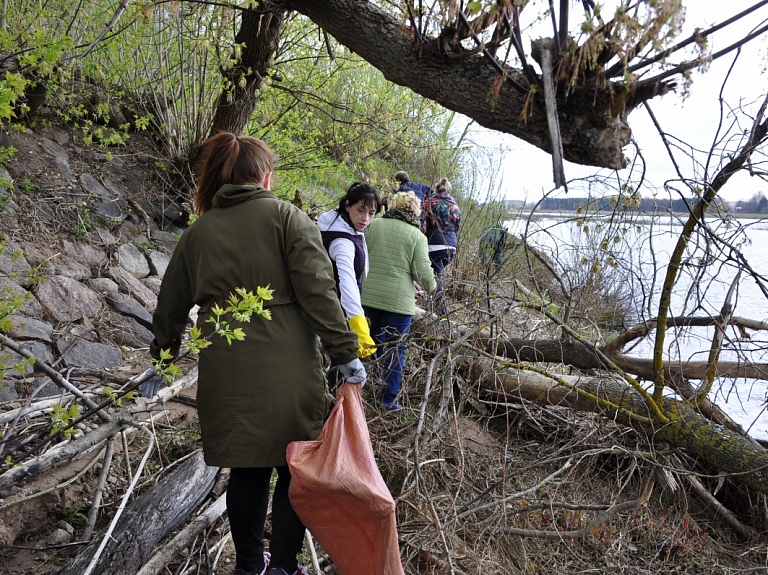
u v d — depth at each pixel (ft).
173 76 21.84
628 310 17.72
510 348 15.07
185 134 22.39
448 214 20.63
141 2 15.03
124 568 8.05
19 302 8.62
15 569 8.50
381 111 22.70
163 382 12.99
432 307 15.07
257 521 7.77
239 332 6.64
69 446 9.31
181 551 9.12
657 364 12.17
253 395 7.21
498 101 8.26
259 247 7.48
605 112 7.41
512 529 10.40
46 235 16.85
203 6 16.85
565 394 13.83
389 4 10.64
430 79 8.78
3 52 12.92
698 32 6.54
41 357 13.14
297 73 22.75
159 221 20.59
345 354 7.33
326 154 24.52
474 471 12.14
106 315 15.83
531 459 13.42
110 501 9.92
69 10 17.53
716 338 12.53
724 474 12.14
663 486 12.73
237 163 7.93
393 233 14.33
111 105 21.56
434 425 11.10
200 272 7.57
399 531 10.08
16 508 9.04
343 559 7.34
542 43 7.06
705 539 12.26
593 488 13.05
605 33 6.38
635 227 11.42
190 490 9.55
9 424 10.64
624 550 11.58
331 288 7.38
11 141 18.51
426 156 27.58
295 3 9.67
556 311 15.72
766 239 13.70
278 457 7.32
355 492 6.97
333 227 11.12
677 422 12.30
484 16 6.93
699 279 10.98
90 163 20.13
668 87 7.09
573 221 11.86
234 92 19.97
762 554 12.03
